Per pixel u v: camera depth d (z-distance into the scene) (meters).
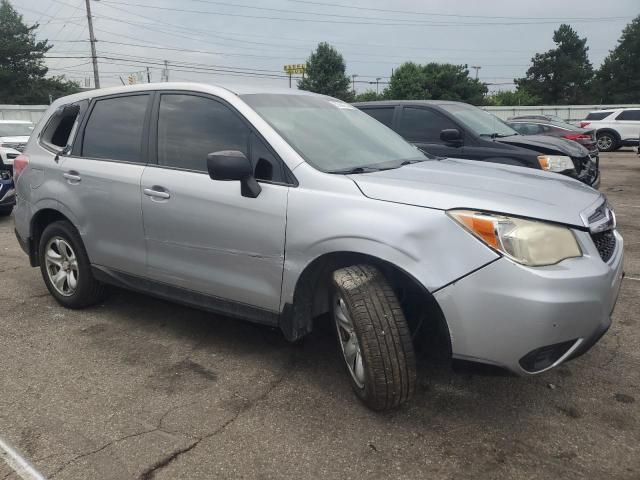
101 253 4.27
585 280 2.64
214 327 4.33
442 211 2.75
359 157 3.57
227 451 2.76
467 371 2.78
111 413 3.11
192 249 3.65
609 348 3.87
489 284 2.61
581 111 36.03
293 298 3.21
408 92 57.44
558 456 2.71
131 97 4.23
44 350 3.94
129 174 3.98
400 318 2.84
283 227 3.18
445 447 2.78
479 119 7.95
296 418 3.04
